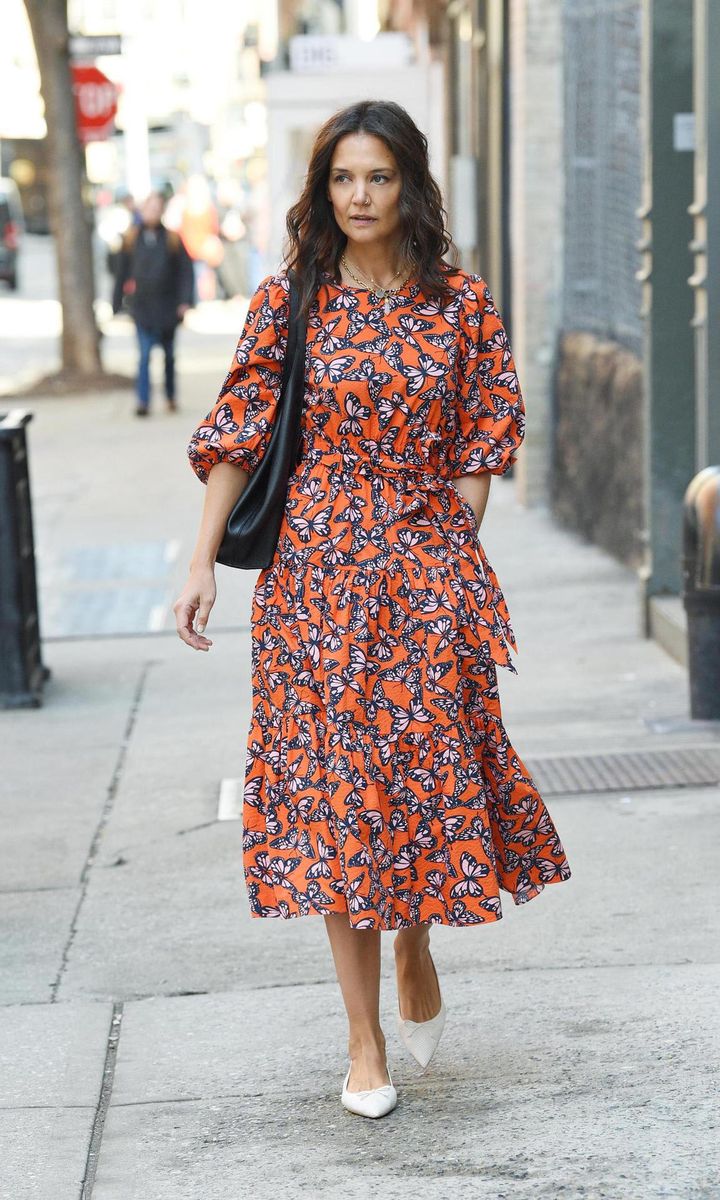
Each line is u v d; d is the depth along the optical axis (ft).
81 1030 15.92
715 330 27.81
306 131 78.79
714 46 27.25
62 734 27.40
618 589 36.37
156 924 18.81
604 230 41.81
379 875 13.33
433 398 13.41
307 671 13.52
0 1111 14.29
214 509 13.74
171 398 68.49
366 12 104.27
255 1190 12.62
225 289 133.28
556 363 45.73
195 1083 14.65
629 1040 14.75
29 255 196.34
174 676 31.19
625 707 27.02
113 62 145.89
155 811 22.97
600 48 41.47
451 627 13.43
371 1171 12.76
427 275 13.55
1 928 18.88
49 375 77.46
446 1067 14.53
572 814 21.42
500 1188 12.32
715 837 20.27
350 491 13.47
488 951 17.20
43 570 40.86
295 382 13.44
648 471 31.42
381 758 13.43
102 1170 13.10
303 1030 15.65
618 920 17.80
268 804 13.84
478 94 54.54
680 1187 12.14
